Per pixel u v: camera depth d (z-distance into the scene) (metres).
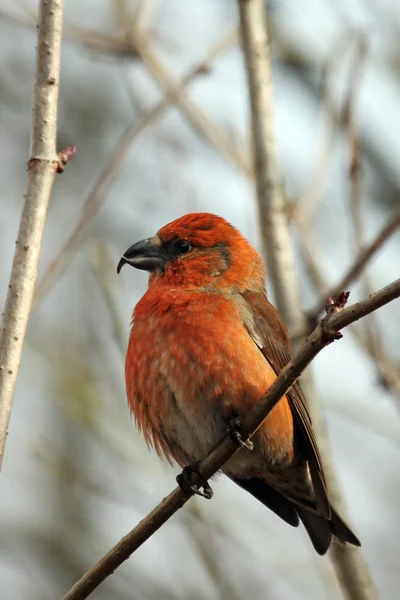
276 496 10.63
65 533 14.48
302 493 10.38
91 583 7.91
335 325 7.35
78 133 17.16
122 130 17.25
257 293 10.44
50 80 8.20
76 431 14.96
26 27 12.80
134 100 12.49
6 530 14.39
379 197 16.45
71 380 14.84
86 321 15.94
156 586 14.16
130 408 10.30
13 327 7.68
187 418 9.76
